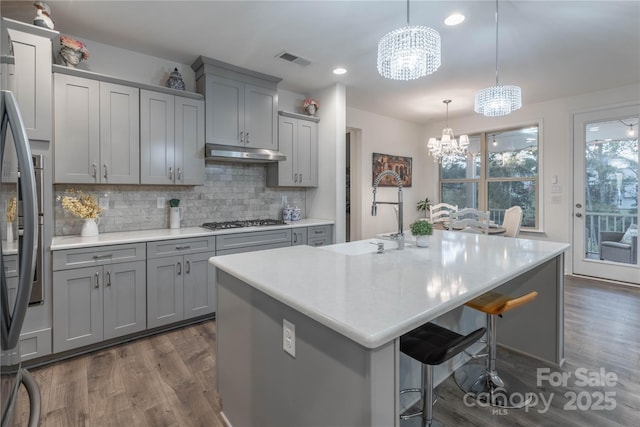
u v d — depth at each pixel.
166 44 2.98
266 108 3.69
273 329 1.32
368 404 0.90
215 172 3.71
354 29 2.73
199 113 3.22
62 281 2.32
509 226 3.98
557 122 4.69
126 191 3.12
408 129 6.08
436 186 6.19
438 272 1.51
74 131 2.55
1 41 0.87
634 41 2.94
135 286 2.63
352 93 4.39
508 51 3.14
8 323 0.86
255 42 2.95
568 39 2.90
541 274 2.34
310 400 1.12
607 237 4.35
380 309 1.04
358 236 5.37
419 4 2.36
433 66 2.17
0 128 0.83
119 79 2.74
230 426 1.68
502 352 2.48
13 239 0.91
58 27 2.67
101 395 1.96
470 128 5.63
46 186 2.26
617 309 3.28
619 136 4.21
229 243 3.16
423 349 1.36
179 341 2.66
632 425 1.71
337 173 4.05
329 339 1.04
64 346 2.33
